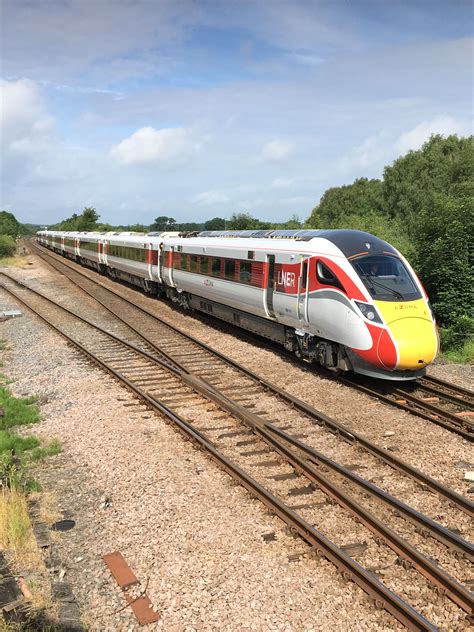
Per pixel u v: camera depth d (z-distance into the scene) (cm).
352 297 1034
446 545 546
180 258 1920
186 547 558
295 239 1259
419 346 980
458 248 1455
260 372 1196
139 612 467
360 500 643
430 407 948
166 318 1881
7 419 935
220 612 465
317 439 825
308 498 651
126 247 2666
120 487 692
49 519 619
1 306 2125
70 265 3950
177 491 673
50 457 796
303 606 471
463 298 1438
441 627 443
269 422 890
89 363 1303
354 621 452
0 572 509
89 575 521
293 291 1205
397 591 484
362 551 543
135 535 585
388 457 739
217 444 807
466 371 1201
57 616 454
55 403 1038
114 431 874
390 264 1085
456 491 661
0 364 1336
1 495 639
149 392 1066
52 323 1777
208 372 1200
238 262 1473
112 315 1928
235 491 671
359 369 1060
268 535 574
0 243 4509
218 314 1698
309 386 1089
